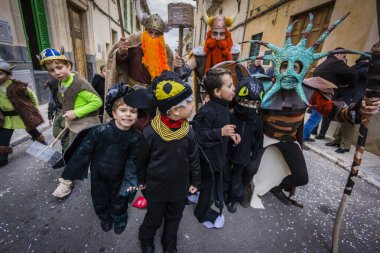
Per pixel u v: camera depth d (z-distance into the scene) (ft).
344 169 9.29
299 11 16.92
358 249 5.17
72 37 21.21
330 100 5.16
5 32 12.46
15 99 7.29
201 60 8.14
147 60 6.23
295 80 4.36
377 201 7.12
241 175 5.84
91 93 5.85
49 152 5.24
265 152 6.06
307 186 7.80
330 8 14.26
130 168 4.83
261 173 6.31
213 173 5.30
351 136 10.40
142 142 3.89
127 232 5.24
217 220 5.57
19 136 9.91
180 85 3.34
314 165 9.59
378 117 10.69
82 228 5.26
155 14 6.06
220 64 5.64
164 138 3.69
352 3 12.19
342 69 9.78
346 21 12.59
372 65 3.73
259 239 5.30
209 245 5.04
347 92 10.37
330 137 13.35
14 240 4.80
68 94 5.72
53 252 4.60
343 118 4.80
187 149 4.06
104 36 29.60
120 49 5.94
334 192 7.50
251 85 4.62
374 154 10.87
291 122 5.25
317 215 6.27
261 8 22.93
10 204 5.89
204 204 5.26
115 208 5.08
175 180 4.00
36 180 7.05
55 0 16.84
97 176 4.69
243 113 4.94
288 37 4.46
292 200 6.59
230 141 5.48
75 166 4.58
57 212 5.73
